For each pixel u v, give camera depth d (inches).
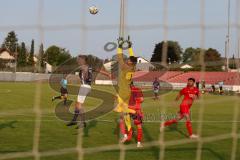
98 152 275.6
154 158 263.4
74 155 262.5
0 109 585.3
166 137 360.5
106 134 364.8
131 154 274.8
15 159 242.1
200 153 283.9
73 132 369.7
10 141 313.7
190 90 368.5
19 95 890.1
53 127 398.9
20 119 453.4
